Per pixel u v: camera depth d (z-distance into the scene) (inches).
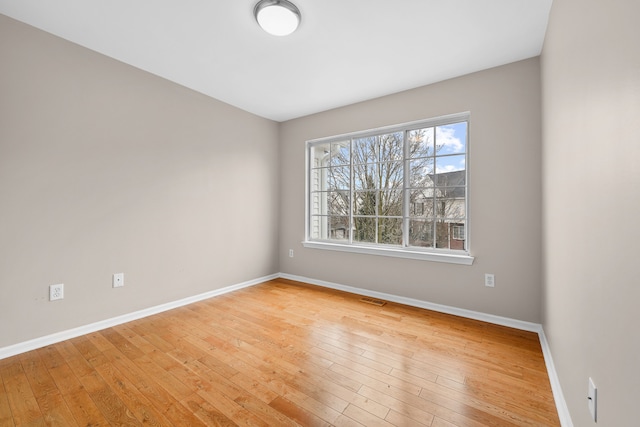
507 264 101.2
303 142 159.6
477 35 85.6
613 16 33.9
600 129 38.4
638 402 27.5
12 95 79.4
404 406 60.4
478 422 55.8
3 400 61.5
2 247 78.3
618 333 32.4
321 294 137.1
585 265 44.8
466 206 112.7
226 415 57.7
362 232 142.7
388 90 124.6
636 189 28.4
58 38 87.4
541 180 94.4
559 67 62.4
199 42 90.3
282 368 74.5
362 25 81.4
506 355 81.0
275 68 106.4
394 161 131.7
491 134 103.9
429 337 92.1
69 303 90.2
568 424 52.5
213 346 86.0
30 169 82.7
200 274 128.0
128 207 104.0
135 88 105.7
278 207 169.0
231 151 142.2
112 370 73.2
